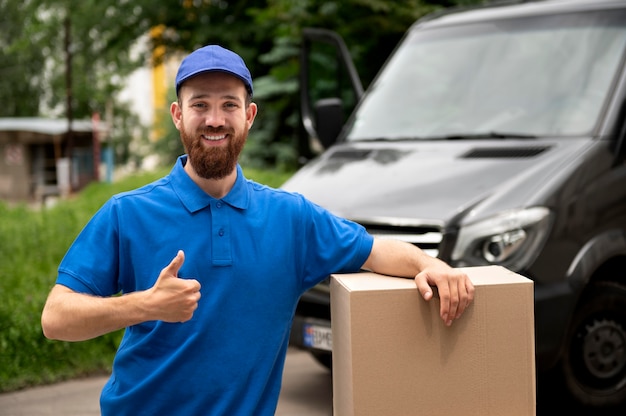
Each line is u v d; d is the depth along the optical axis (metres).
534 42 6.10
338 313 2.82
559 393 5.06
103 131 41.22
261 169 17.34
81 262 2.58
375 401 2.68
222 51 2.58
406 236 5.02
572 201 4.97
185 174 2.65
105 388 2.74
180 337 2.60
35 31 24.00
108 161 41.94
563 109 5.61
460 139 5.86
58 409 5.59
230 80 2.57
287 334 2.79
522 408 2.75
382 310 2.67
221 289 2.61
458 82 6.25
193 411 2.62
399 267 2.83
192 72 2.53
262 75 20.23
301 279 2.81
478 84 6.14
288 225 2.74
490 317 2.72
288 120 17.12
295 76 16.72
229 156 2.58
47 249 9.16
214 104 2.56
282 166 17.19
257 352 2.65
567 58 5.86
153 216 2.61
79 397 5.85
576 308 5.01
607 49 5.75
